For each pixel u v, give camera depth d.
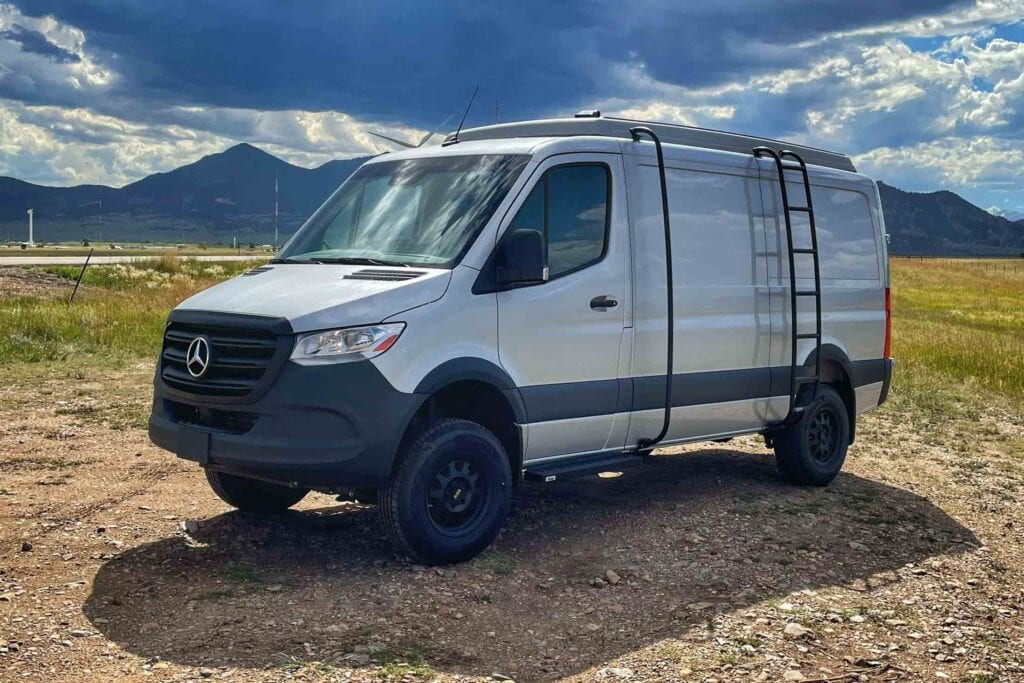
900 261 126.62
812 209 7.95
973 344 20.56
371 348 5.41
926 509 7.77
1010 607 5.73
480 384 5.90
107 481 7.47
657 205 6.89
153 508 6.78
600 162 6.60
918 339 21.61
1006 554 6.76
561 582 5.73
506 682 4.35
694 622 5.18
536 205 6.22
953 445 10.56
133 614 4.92
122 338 15.66
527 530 6.65
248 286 6.02
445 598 5.32
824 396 8.22
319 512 6.92
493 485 5.93
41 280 28.09
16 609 4.94
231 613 4.95
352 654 4.50
